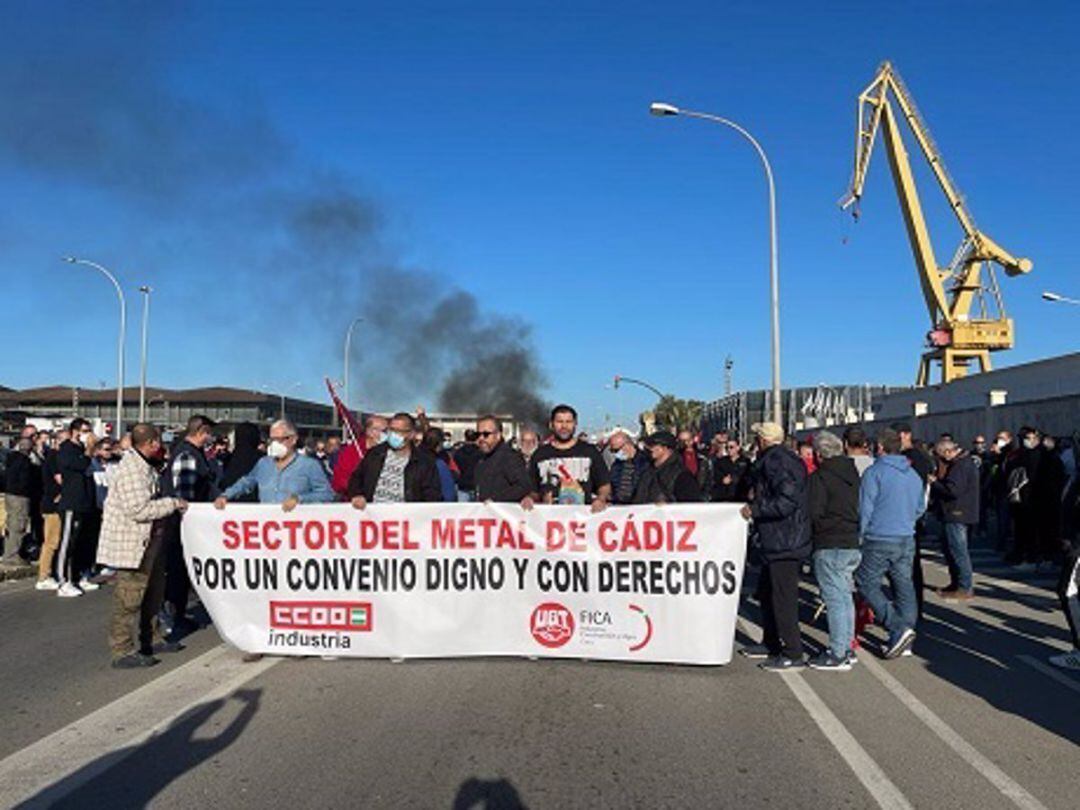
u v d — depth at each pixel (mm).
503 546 7379
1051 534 13281
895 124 50250
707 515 7172
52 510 11930
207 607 7648
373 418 11227
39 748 5422
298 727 5785
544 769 5066
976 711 6328
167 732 5703
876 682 7094
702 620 7184
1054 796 4770
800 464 7328
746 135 22844
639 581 7254
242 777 4934
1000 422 23141
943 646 8469
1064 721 6094
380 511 7445
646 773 5031
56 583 11969
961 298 51594
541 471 8711
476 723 5867
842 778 4996
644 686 6828
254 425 10406
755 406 71188
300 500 8219
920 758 5332
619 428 10047
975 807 4617
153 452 7590
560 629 7348
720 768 5125
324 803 4586
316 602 7520
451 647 7402
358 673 7145
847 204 49938
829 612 7484
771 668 7363
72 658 7773
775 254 23172
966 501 11094
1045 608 10523
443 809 4520
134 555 7273
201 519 7621
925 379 56000
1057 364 31375
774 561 7445
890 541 7797
